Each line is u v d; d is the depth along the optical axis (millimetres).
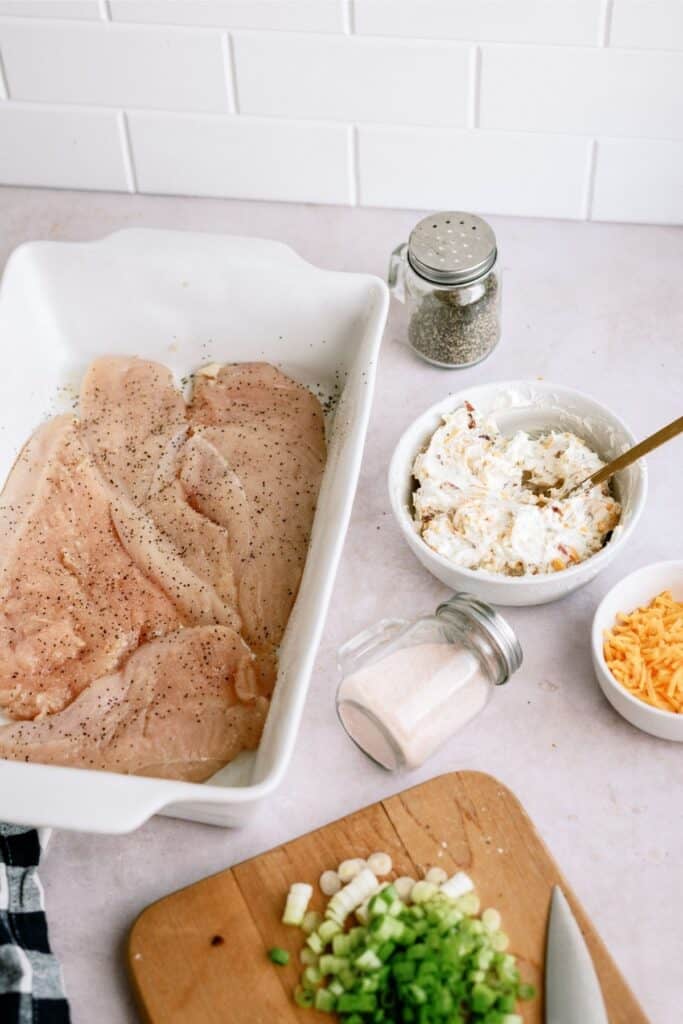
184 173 1711
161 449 1452
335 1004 1041
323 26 1514
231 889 1113
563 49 1493
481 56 1514
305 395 1495
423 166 1646
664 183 1614
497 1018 1019
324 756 1221
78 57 1587
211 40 1549
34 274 1487
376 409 1488
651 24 1452
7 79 1621
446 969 1033
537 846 1129
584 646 1281
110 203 1737
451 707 1187
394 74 1550
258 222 1699
